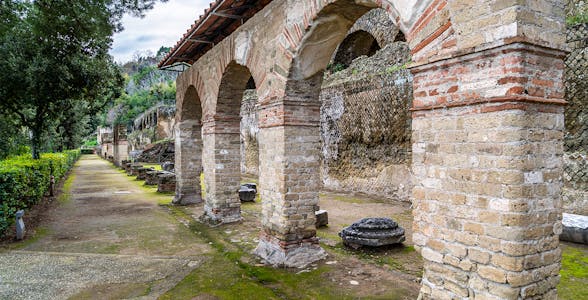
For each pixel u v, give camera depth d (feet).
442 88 11.73
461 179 11.23
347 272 19.38
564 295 16.20
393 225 23.30
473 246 10.93
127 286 18.12
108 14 30.30
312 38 18.93
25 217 33.96
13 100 46.55
